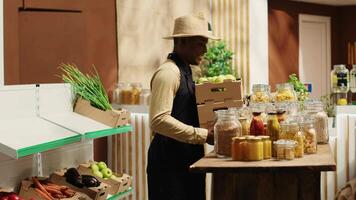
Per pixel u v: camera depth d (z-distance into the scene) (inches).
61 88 125.7
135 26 222.2
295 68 359.3
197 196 118.9
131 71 220.8
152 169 117.1
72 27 192.2
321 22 376.8
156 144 116.7
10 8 175.6
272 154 94.2
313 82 373.7
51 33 187.0
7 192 102.2
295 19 357.4
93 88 131.0
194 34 113.3
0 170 107.4
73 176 117.4
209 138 109.1
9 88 108.5
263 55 297.0
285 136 93.1
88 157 137.2
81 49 194.9
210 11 274.8
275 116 97.6
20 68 180.4
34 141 98.8
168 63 114.1
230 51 260.4
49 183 113.9
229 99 116.6
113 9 211.8
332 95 171.5
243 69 287.0
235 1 283.1
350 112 163.2
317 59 376.2
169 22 241.8
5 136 97.5
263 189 94.0
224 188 96.5
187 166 115.6
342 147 164.1
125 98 204.4
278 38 344.5
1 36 124.2
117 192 124.6
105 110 126.5
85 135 113.4
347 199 151.1
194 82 120.8
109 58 210.2
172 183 115.0
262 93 118.8
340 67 169.9
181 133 108.0
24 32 181.2
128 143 195.5
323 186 167.5
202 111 114.0
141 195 193.3
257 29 291.9
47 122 114.6
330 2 366.6
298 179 92.8
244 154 87.7
